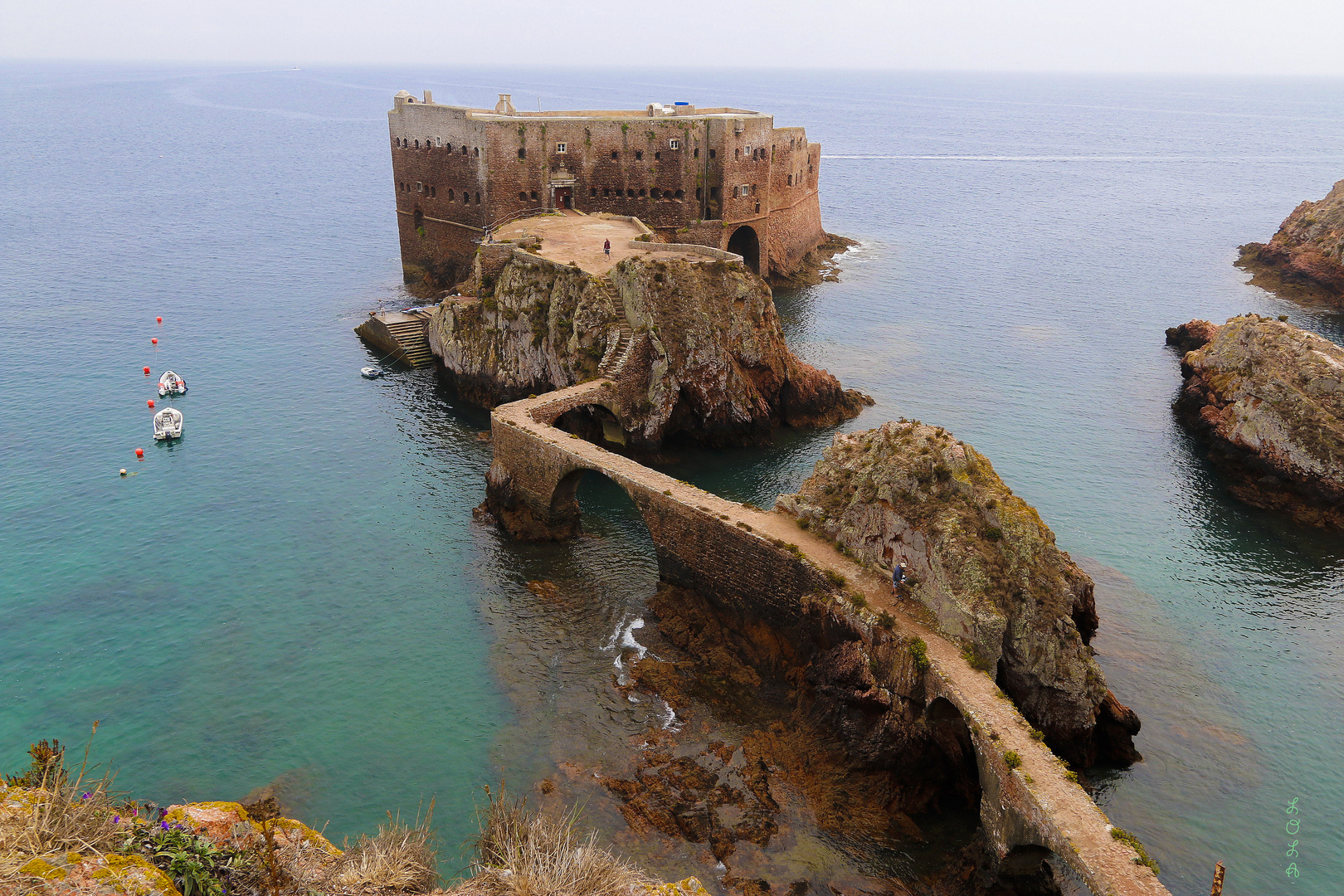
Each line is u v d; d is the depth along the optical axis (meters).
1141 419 83.81
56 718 44.72
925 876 36.84
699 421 78.25
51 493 68.00
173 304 117.00
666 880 35.50
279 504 66.75
